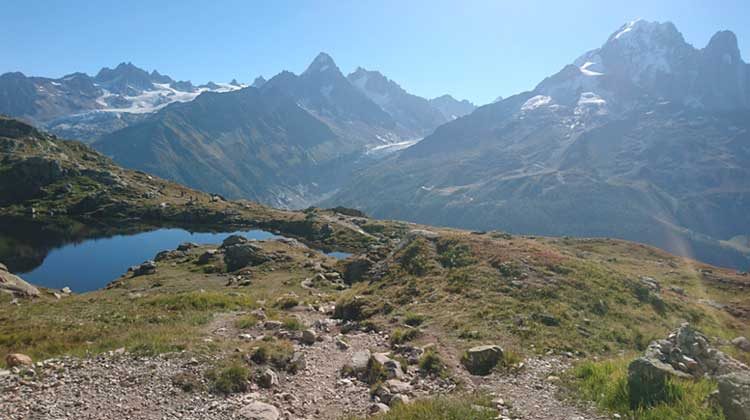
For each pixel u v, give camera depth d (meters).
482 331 24.69
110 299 44.50
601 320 28.38
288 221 169.75
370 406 16.17
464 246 43.69
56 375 17.34
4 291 49.72
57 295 59.44
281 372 19.55
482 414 14.02
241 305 39.34
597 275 37.16
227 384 16.98
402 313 30.53
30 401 14.92
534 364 19.98
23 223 162.75
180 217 187.00
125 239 143.25
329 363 21.53
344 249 127.75
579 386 16.56
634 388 14.66
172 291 57.12
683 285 59.69
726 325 35.25
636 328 27.95
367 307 33.00
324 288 56.44
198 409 15.12
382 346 24.34
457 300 31.33
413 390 17.62
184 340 22.17
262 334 26.86
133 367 18.33
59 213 183.12
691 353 17.64
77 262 108.50
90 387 16.36
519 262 38.00
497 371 19.05
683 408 12.96
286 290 54.50
